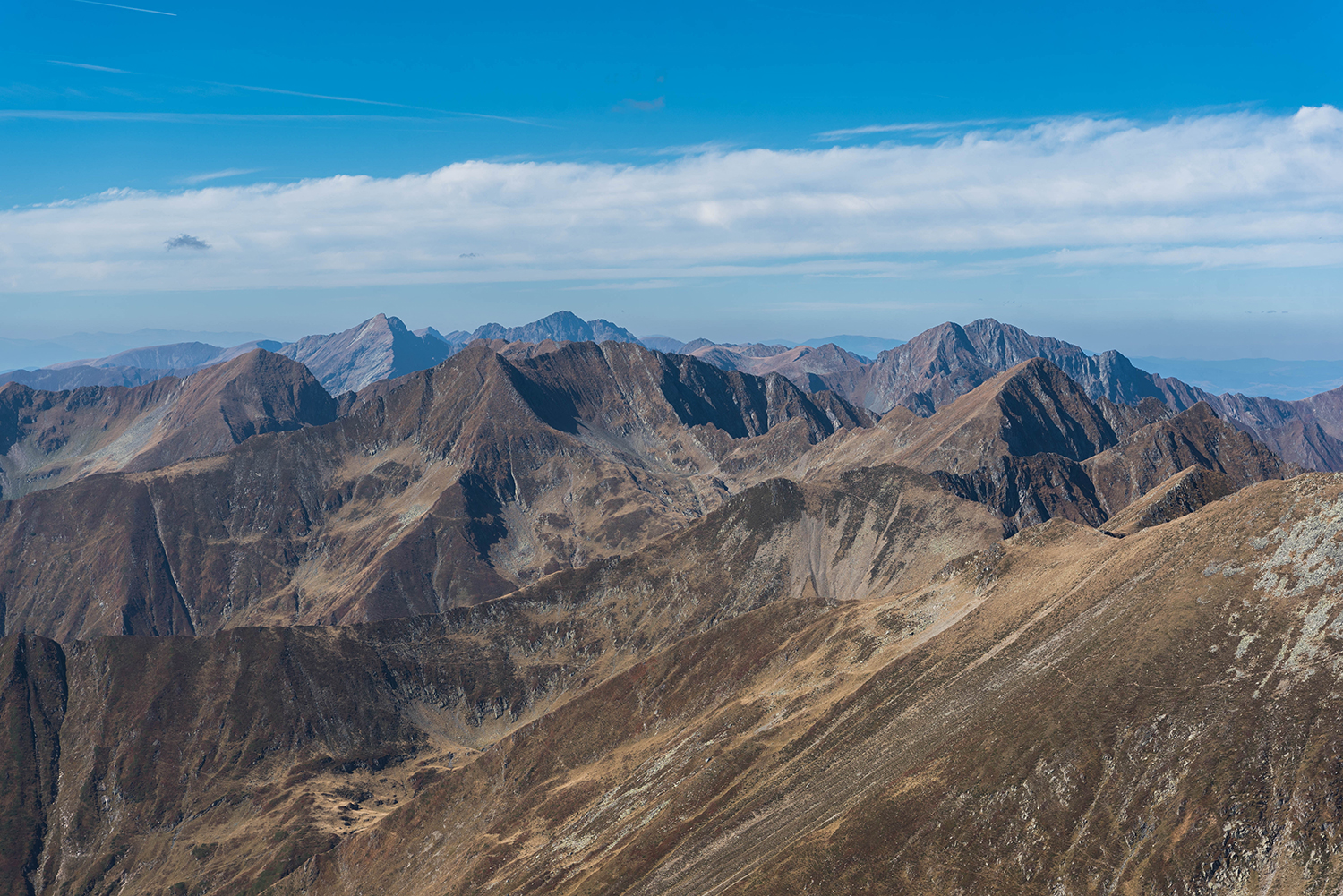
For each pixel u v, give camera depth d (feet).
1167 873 286.25
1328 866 263.70
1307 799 277.64
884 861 332.39
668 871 386.11
